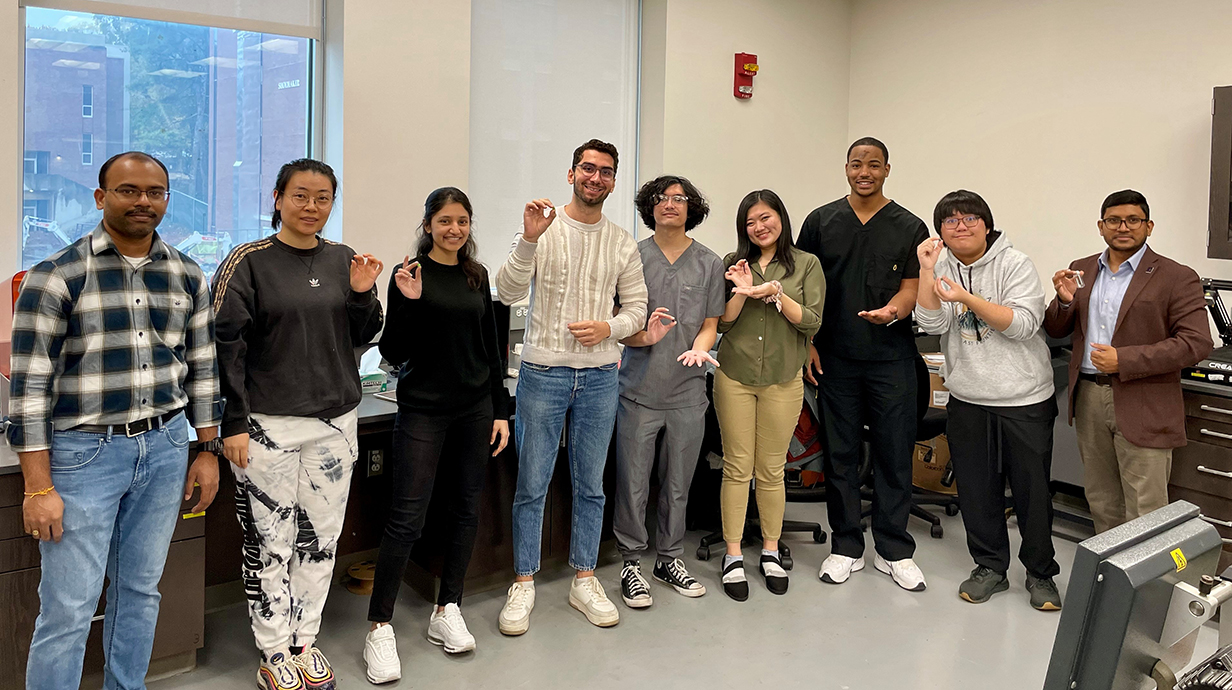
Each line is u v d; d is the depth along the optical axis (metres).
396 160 3.41
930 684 2.51
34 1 2.81
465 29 3.56
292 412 2.18
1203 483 3.09
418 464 2.47
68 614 1.91
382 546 2.51
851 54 5.13
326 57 3.39
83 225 3.00
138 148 3.08
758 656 2.66
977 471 3.10
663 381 2.93
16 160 2.71
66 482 1.87
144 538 2.03
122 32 3.00
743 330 3.06
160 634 2.38
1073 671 0.93
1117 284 3.06
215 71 3.21
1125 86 3.92
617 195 4.51
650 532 3.77
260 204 3.38
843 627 2.88
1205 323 2.88
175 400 2.01
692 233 4.51
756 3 4.63
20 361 1.80
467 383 2.50
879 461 3.25
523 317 3.57
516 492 2.85
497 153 4.00
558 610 2.97
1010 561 3.49
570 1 4.19
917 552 3.61
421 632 2.79
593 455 2.83
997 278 2.98
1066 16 4.11
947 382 3.14
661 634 2.80
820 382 3.29
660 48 4.34
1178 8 3.73
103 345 1.88
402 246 3.46
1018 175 4.35
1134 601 0.87
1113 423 3.06
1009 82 4.36
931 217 4.77
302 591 2.35
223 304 2.10
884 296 3.11
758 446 3.19
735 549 3.20
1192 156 3.72
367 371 3.24
